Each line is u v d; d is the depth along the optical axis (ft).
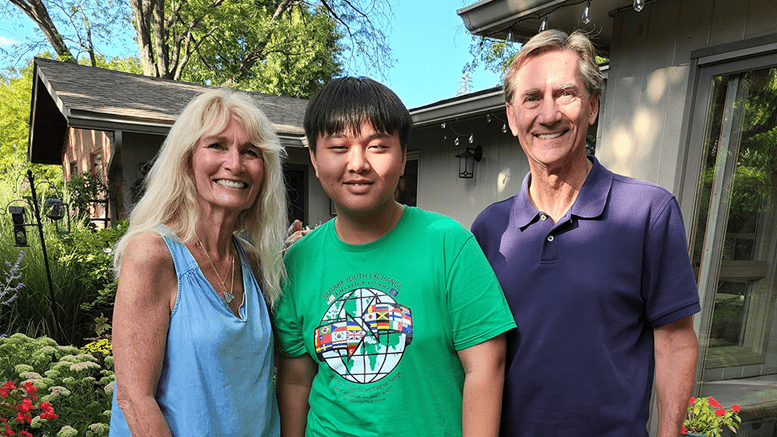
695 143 8.21
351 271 3.79
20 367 7.84
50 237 16.53
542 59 4.00
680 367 3.82
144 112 21.95
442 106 18.44
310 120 3.65
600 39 10.80
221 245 3.86
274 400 4.06
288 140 25.82
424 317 3.58
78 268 15.39
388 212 3.80
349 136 3.46
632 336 3.88
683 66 8.31
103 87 25.26
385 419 3.54
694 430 7.41
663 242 3.80
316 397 3.92
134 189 22.75
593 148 17.03
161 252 3.43
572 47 3.97
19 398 6.91
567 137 3.98
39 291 13.99
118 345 3.22
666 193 3.89
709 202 8.13
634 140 9.24
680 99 8.38
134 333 3.22
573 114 3.91
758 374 7.40
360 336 3.65
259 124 3.80
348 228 3.84
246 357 3.64
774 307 7.23
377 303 3.66
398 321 3.59
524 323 3.99
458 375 3.80
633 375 3.80
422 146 24.14
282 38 60.95
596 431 3.74
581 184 4.13
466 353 3.68
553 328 3.86
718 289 7.95
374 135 3.45
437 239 3.70
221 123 3.59
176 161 3.63
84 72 27.94
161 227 3.56
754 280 7.45
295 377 4.22
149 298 3.32
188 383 3.38
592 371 3.75
